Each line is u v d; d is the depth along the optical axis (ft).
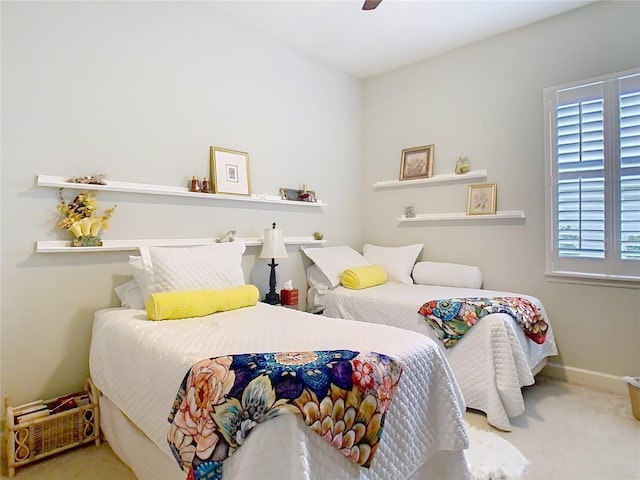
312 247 11.18
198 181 8.23
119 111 7.14
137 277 6.56
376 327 5.42
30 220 6.11
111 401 5.72
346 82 12.37
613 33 8.25
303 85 10.88
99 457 5.83
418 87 11.55
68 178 6.48
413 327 8.11
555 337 9.04
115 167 7.07
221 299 6.46
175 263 6.65
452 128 10.85
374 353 4.10
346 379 3.61
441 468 4.81
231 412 3.23
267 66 9.89
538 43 9.28
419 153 11.55
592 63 8.52
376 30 9.66
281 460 3.14
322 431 3.29
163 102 7.79
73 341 6.59
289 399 3.28
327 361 3.73
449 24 9.39
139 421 4.65
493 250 10.07
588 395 8.04
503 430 6.49
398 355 4.27
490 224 10.13
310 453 3.25
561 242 8.96
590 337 8.57
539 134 9.29
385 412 3.78
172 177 7.92
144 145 7.48
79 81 6.64
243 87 9.32
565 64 8.89
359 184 12.96
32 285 6.15
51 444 5.73
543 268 9.23
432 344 4.83
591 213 8.52
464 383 7.18
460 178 10.60
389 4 8.50
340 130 12.16
